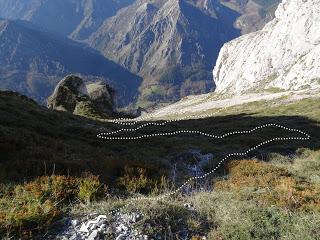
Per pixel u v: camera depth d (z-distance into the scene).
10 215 9.18
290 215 10.41
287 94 89.44
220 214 10.67
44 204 10.02
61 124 29.41
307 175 17.08
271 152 24.88
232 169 18.52
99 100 98.00
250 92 147.62
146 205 10.34
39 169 13.56
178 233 9.64
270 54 163.50
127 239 9.05
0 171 12.76
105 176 14.26
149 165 16.61
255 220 10.16
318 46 124.31
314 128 37.19
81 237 9.04
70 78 87.25
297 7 159.88
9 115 25.12
